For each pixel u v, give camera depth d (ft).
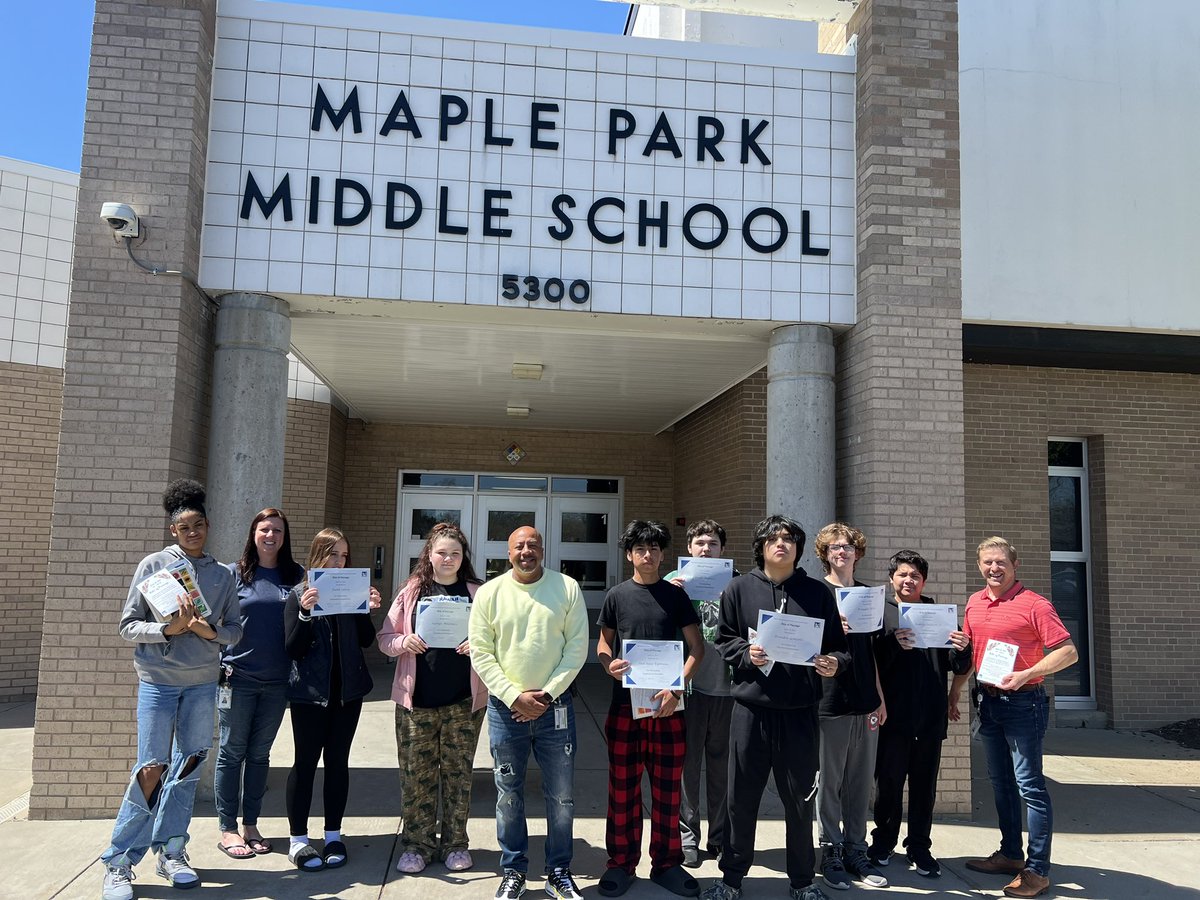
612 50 21.38
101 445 18.35
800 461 21.36
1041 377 29.68
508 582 15.23
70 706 17.98
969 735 20.04
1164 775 23.66
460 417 39.81
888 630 16.39
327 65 20.48
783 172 21.75
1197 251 25.45
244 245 19.92
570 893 14.40
